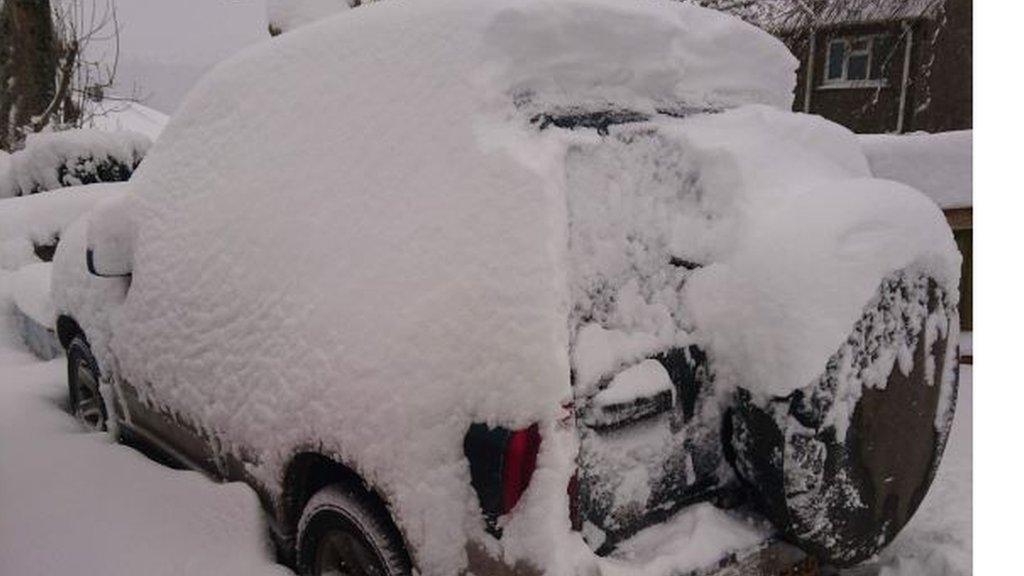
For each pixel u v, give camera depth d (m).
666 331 2.29
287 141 2.88
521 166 2.11
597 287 2.15
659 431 2.26
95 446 3.81
